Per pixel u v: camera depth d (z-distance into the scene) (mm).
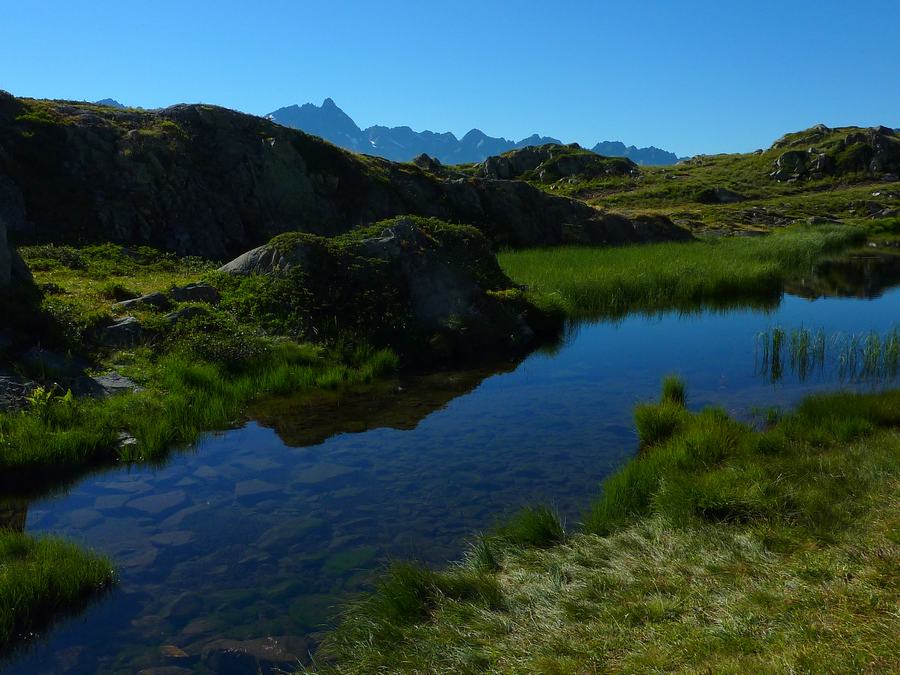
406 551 8922
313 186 39375
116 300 19312
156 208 32531
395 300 21922
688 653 5418
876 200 81188
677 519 8562
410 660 6145
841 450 10766
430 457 12406
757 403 15195
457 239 25344
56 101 37219
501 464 11977
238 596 7953
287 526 9711
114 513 10188
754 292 32938
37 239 27844
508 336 22609
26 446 11859
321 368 18234
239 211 36219
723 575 6898
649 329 25031
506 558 8234
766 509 8508
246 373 17219
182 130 36844
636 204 81938
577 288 29156
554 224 49938
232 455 12625
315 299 20750
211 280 21250
